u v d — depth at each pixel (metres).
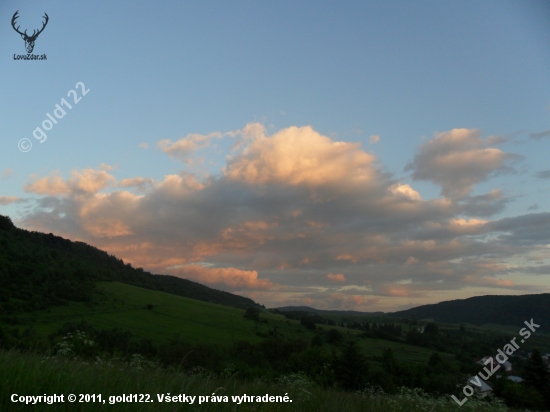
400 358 46.22
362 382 27.22
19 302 67.69
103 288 100.25
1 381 4.36
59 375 5.08
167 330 72.75
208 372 8.53
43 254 107.06
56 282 86.06
